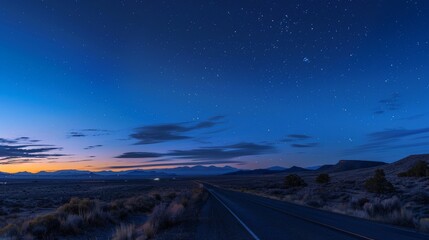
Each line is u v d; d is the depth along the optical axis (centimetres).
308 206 3186
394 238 1253
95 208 2233
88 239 1639
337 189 6025
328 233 1406
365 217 2112
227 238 1315
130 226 1457
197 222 1920
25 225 1627
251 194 5747
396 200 2280
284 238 1294
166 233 1500
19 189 10981
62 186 13550
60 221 1764
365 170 14375
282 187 8394
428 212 2572
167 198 4541
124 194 6969
